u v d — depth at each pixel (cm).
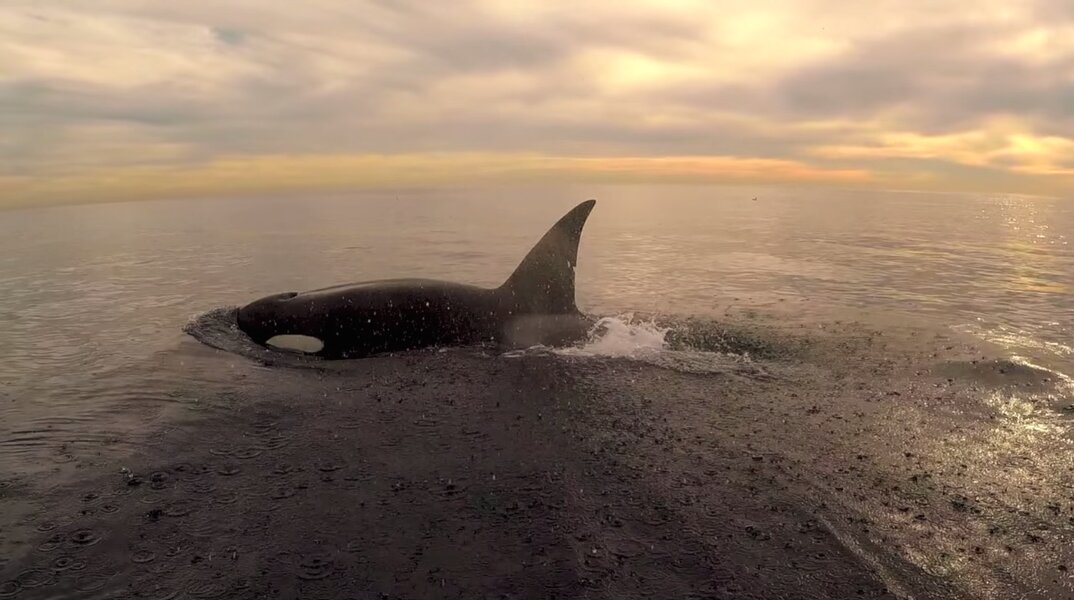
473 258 1708
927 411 611
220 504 402
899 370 750
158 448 483
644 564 347
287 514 392
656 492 432
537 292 902
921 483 456
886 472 473
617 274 1493
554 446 509
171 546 354
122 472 441
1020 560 361
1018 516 411
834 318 1036
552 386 673
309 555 349
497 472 458
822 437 541
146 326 928
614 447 509
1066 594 331
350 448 496
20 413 554
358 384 670
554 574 335
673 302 1174
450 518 391
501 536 372
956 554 365
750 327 969
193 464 458
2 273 1499
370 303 855
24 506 391
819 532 384
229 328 891
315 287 1288
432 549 357
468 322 869
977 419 591
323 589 320
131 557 342
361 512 396
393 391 647
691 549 362
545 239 906
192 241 2178
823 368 758
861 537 380
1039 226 2809
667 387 678
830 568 348
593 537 373
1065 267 1574
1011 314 1062
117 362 721
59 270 1537
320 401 609
